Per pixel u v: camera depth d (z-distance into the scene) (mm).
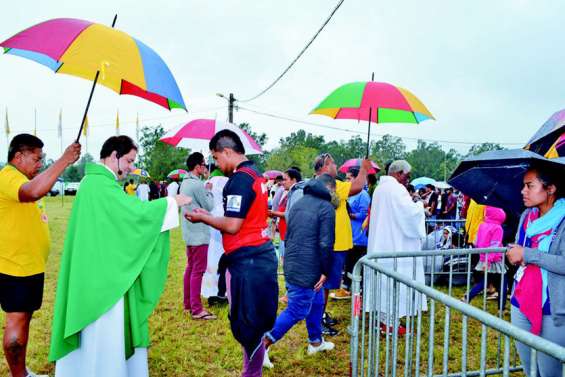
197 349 4355
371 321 3207
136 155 3191
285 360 4188
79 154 2971
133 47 2771
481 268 5789
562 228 2410
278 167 65125
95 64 2574
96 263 2836
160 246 3074
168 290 6559
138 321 3025
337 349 4469
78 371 2939
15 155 3258
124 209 2887
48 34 2697
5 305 3240
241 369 3957
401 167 4945
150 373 3861
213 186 5965
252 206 3014
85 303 2807
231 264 3055
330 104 3846
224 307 5723
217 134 3162
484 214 5812
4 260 3184
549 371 2531
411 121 4473
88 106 2928
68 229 2957
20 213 3203
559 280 2400
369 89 3773
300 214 3777
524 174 2844
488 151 2678
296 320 3854
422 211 4789
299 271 3740
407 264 4730
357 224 6379
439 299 2250
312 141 83625
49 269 7844
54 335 2859
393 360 2846
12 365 3293
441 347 4551
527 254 2428
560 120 3244
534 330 2549
